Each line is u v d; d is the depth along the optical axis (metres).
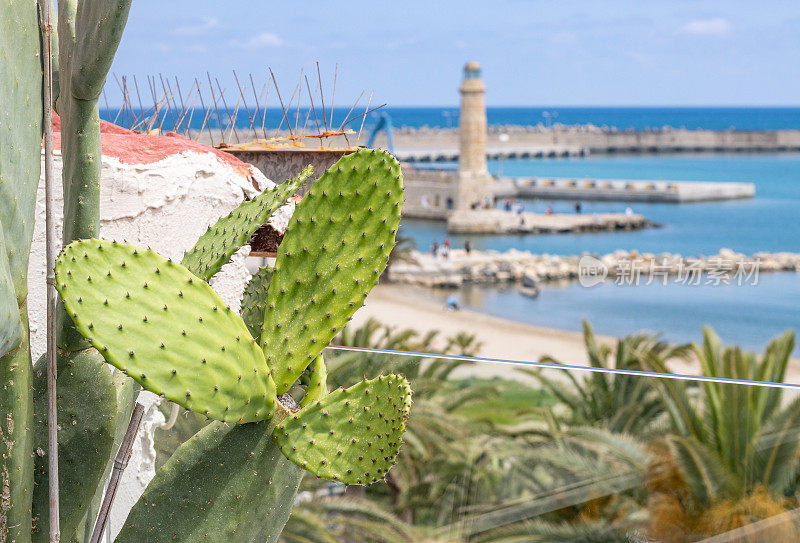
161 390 0.95
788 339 14.75
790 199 34.09
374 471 1.05
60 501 1.11
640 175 41.84
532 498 8.27
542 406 9.62
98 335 0.92
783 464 8.05
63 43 1.05
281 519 1.12
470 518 7.96
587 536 8.16
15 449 1.00
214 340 0.99
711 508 8.14
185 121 2.49
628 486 8.34
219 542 1.05
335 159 2.02
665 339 27.06
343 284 1.08
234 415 1.01
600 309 27.84
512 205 36.09
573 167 45.19
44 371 1.09
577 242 31.98
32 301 1.39
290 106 2.41
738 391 8.20
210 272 1.06
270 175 2.09
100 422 1.11
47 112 1.05
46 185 1.06
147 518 1.05
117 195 1.46
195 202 1.64
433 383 8.27
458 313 28.08
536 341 27.19
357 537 6.39
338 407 1.04
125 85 2.46
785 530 7.90
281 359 1.08
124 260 0.97
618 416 8.82
